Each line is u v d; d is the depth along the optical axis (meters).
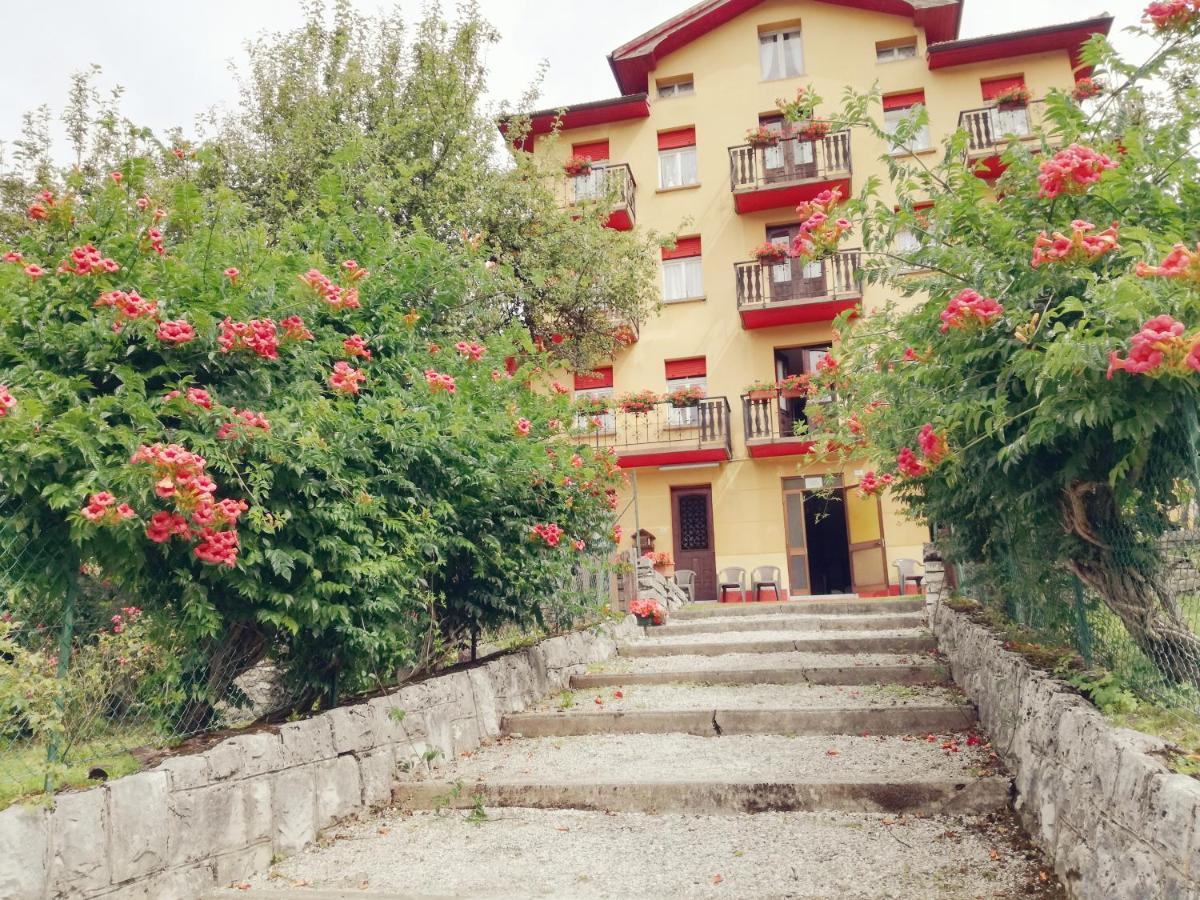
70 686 3.62
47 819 3.21
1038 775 4.08
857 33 20.02
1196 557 3.29
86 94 12.50
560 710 7.02
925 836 4.26
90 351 4.22
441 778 5.49
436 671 6.85
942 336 4.19
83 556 3.84
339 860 4.34
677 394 18.48
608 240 14.26
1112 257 3.55
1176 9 3.70
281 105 13.15
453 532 6.40
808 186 18.83
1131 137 3.71
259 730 4.59
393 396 5.81
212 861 3.95
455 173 12.67
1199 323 3.06
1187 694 3.41
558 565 7.44
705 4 20.70
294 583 4.77
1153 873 2.61
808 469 18.45
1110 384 3.23
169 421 4.45
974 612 7.24
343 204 7.04
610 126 21.00
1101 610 4.22
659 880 3.88
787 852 4.15
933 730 5.99
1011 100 17.86
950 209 4.24
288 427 4.48
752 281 18.97
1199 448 3.03
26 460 3.59
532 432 7.41
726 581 18.30
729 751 5.81
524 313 13.64
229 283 4.95
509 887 3.85
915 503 5.93
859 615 10.75
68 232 4.68
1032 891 3.49
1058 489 4.05
